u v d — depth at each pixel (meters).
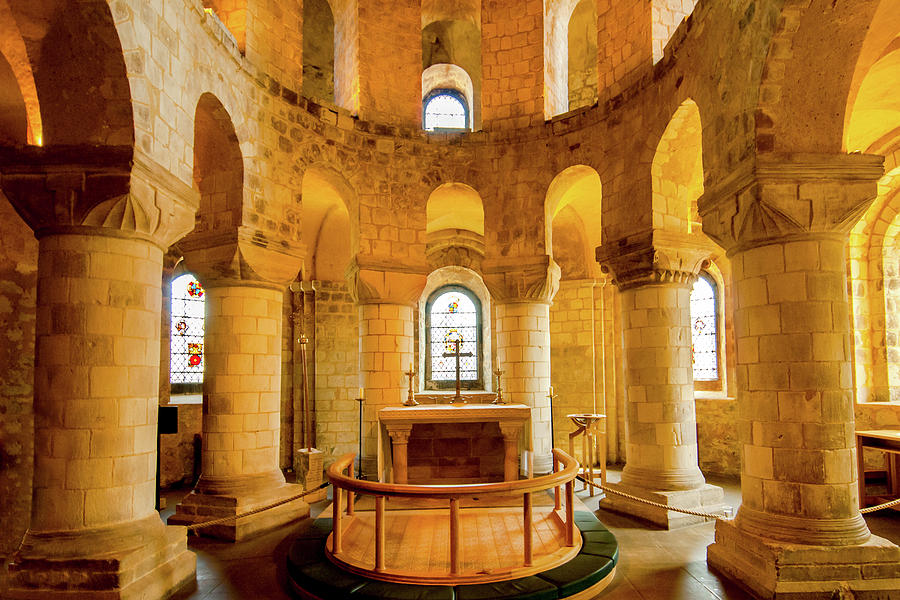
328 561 7.27
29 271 9.12
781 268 7.41
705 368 16.39
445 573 6.55
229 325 10.67
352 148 13.15
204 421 10.55
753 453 7.60
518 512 9.35
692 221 15.49
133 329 7.24
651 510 10.22
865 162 7.21
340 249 17.31
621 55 12.12
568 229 17.47
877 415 12.76
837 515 7.00
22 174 6.87
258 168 10.97
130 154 6.91
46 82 6.96
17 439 8.95
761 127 7.35
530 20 13.98
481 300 19.95
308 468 12.12
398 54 14.02
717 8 8.58
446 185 14.08
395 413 9.96
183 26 8.49
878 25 6.94
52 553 6.50
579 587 6.64
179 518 10.03
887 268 13.25
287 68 12.03
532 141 13.67
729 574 7.54
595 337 17.27
